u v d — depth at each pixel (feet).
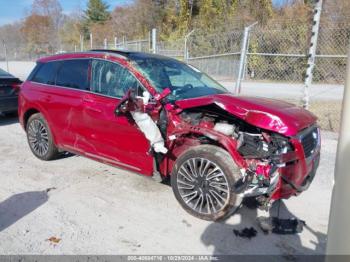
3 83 25.73
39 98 16.60
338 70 36.58
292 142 10.59
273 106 11.40
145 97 11.69
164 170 12.60
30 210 12.10
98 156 14.51
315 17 22.35
